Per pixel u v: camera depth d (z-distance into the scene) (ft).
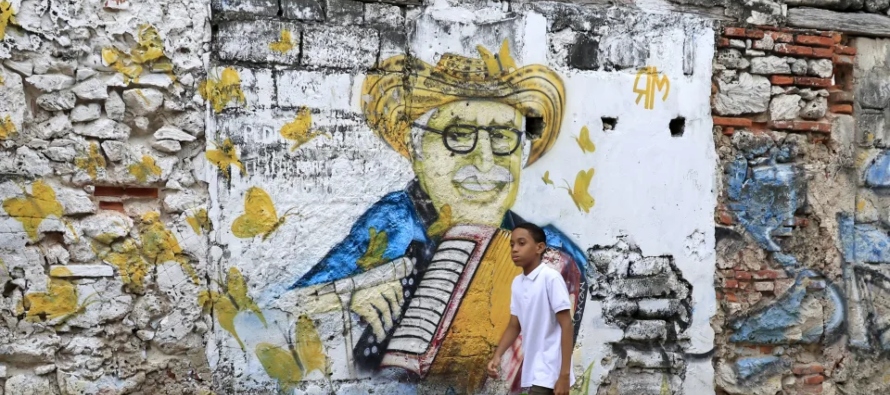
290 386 19.07
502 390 20.40
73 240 17.85
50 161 17.75
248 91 18.86
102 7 18.03
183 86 18.49
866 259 23.36
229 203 18.72
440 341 20.01
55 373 17.81
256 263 18.86
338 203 19.39
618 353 21.34
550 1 21.06
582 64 21.12
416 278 19.89
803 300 22.79
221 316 18.66
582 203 21.04
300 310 19.12
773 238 22.58
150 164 18.28
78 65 17.90
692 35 21.97
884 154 23.59
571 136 20.98
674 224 21.77
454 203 20.16
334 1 19.51
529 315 17.40
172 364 18.43
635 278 21.44
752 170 22.52
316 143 19.26
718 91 22.26
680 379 21.79
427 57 20.03
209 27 18.66
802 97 22.98
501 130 20.48
